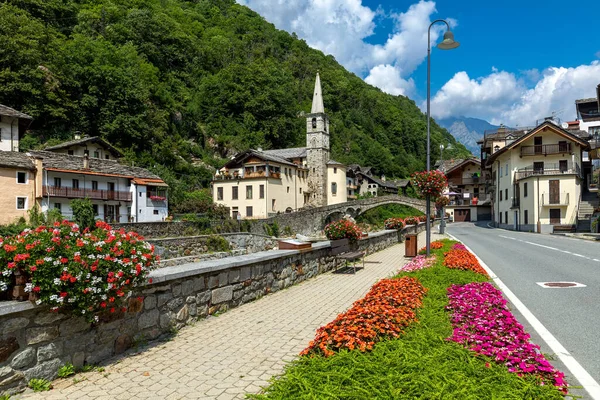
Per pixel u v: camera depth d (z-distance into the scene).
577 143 42.09
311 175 69.81
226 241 32.66
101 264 4.46
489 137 62.34
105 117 57.62
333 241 12.87
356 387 3.19
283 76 105.00
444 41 14.99
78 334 4.57
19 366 3.97
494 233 35.50
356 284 10.27
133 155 55.53
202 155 73.56
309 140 70.38
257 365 4.64
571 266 12.54
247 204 56.00
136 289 5.37
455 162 88.56
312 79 122.25
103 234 4.87
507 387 3.24
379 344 4.18
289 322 6.57
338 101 120.44
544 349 4.92
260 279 8.65
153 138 63.88
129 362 4.79
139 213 41.50
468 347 4.22
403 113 139.00
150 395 3.89
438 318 5.48
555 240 25.64
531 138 43.78
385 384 3.26
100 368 4.59
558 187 38.50
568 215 38.22
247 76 91.00
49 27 62.53
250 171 56.88
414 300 6.27
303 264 10.87
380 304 5.52
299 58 126.69
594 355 4.68
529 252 17.42
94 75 57.16
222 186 57.56
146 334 5.54
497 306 6.11
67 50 58.69
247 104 89.19
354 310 5.19
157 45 89.06
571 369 4.26
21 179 31.00
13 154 31.75
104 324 4.89
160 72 84.12
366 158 109.31
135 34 84.50
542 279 10.20
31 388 4.04
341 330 4.38
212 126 83.44
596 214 35.78
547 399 3.18
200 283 6.71
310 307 7.67
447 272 9.65
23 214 30.75
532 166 43.66
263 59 110.00
